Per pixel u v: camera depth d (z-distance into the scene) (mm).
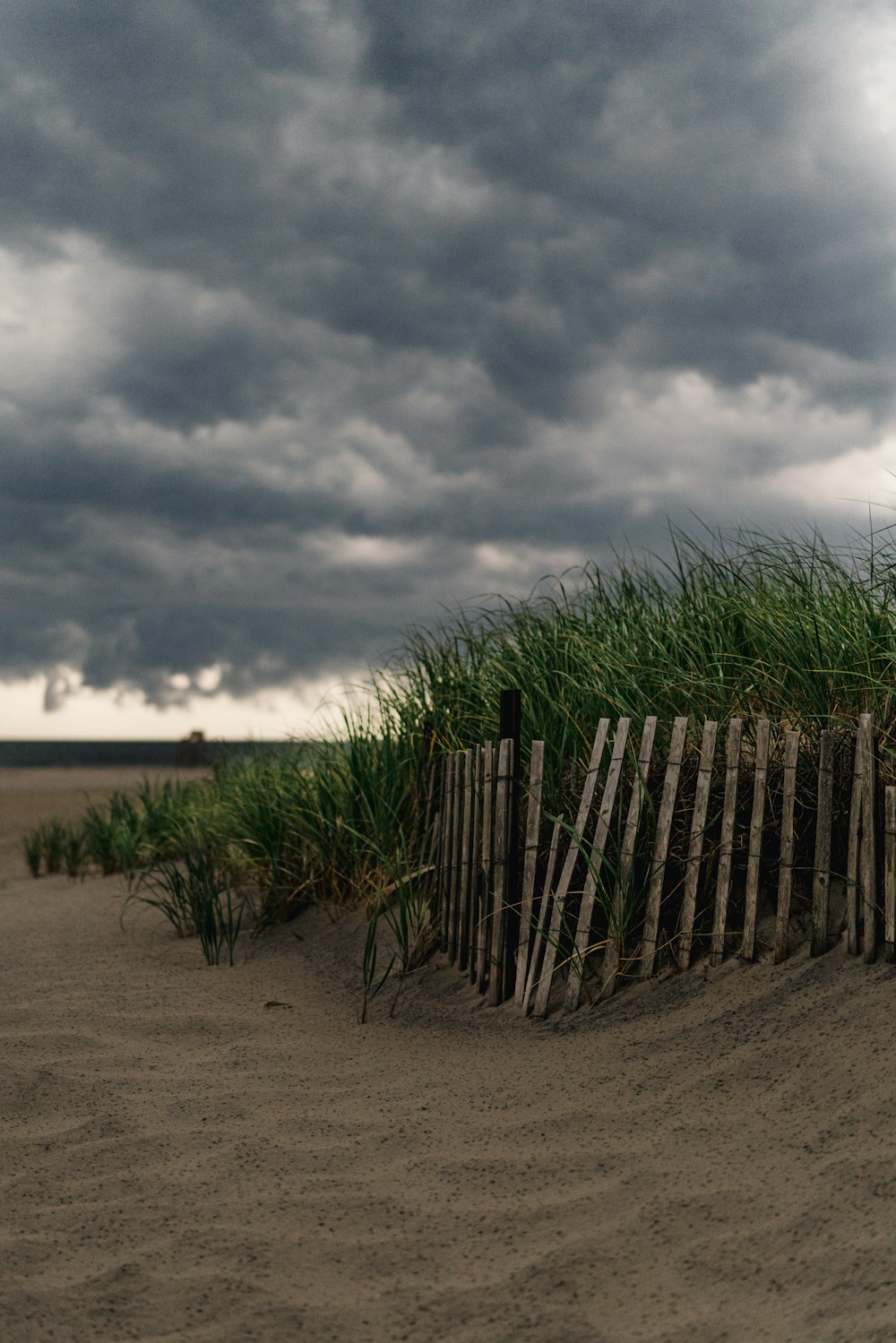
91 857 9203
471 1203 2365
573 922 3842
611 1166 2469
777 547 4586
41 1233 2299
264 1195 2461
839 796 3359
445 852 4625
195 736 23422
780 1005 3020
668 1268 2020
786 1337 1748
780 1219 2104
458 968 4320
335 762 6035
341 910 5508
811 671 3621
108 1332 1911
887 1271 1854
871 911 2984
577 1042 3324
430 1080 3238
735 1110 2617
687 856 3568
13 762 52531
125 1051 3639
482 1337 1864
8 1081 3287
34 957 5285
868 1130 2330
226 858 6695
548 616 5379
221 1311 1977
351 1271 2109
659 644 4336
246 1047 3688
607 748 4070
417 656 5781
